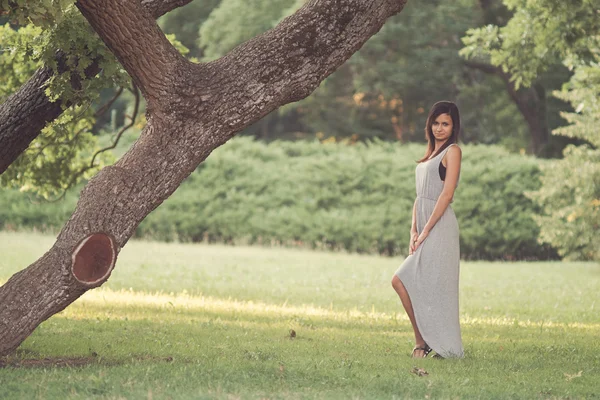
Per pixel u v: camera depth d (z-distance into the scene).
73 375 6.49
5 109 8.90
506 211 28.72
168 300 14.32
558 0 15.52
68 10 8.37
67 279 6.73
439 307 8.24
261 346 8.71
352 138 40.84
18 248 21.80
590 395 6.55
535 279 20.89
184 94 7.06
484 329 11.53
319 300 15.83
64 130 11.13
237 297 15.85
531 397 6.32
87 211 6.81
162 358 7.62
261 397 5.86
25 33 11.70
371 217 28.72
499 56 16.73
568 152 24.84
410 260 8.40
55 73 8.53
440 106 8.50
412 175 29.00
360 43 7.35
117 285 16.67
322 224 28.95
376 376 6.87
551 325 12.56
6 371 6.60
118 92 13.00
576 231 24.36
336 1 7.27
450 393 6.29
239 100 7.11
